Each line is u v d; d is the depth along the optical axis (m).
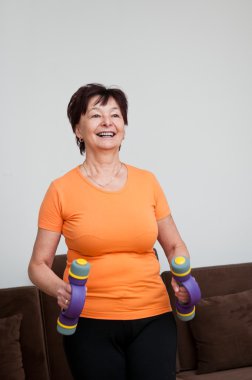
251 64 3.59
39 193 3.19
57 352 2.71
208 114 3.50
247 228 3.57
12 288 2.75
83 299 1.63
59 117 3.23
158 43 3.42
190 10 3.48
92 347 1.71
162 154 3.41
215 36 3.53
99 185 1.83
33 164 3.19
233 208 3.55
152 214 1.84
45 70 3.21
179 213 3.44
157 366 1.69
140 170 1.92
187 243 3.45
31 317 2.70
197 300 1.76
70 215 1.79
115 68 3.33
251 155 3.59
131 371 1.72
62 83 3.24
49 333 2.73
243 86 3.58
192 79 3.47
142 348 1.71
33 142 3.19
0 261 3.14
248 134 3.58
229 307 2.86
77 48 3.27
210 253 3.49
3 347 2.53
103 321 1.73
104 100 1.85
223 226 3.52
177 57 3.45
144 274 1.77
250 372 2.71
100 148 1.85
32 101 3.19
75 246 1.79
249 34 3.60
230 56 3.55
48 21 3.22
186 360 2.87
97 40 3.31
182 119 3.45
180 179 3.44
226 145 3.54
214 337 2.79
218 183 3.52
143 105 3.38
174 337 1.77
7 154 3.15
